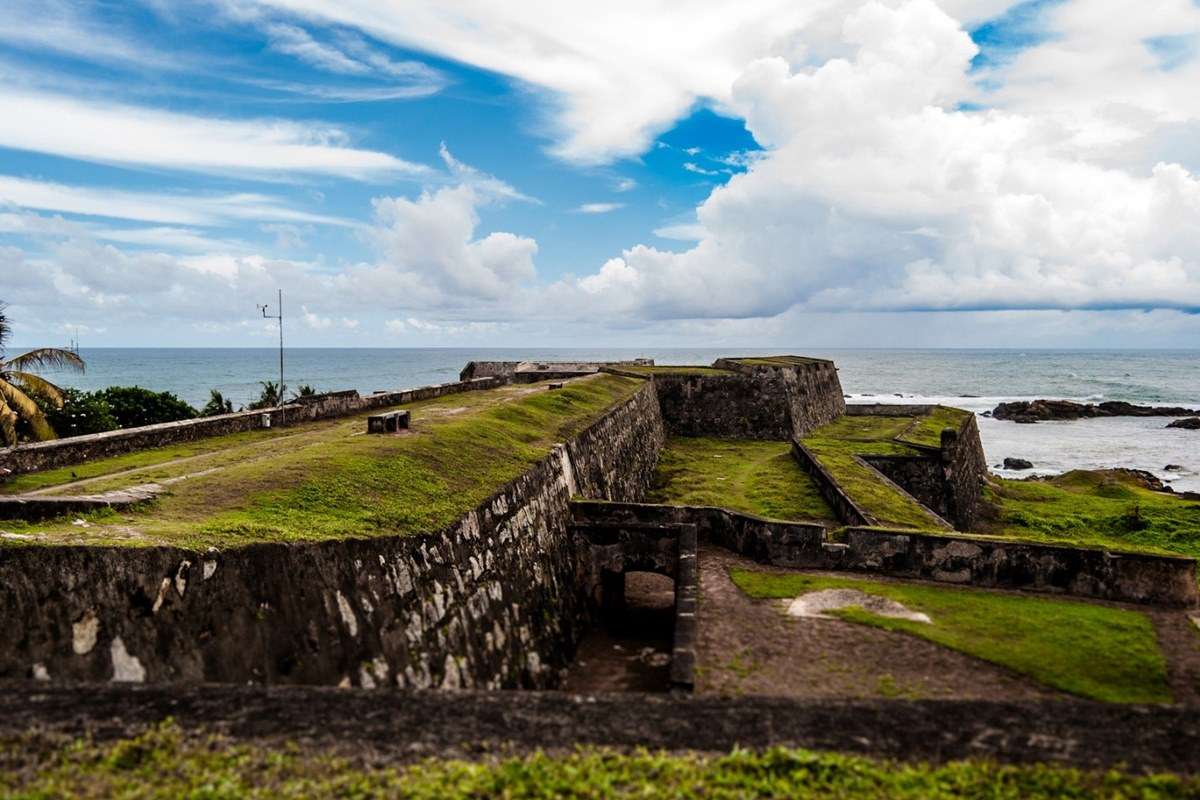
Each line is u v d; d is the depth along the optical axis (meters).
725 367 45.06
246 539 9.05
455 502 13.31
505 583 13.66
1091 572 14.11
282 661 8.67
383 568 10.54
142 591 7.84
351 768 6.28
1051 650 11.60
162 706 6.79
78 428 23.52
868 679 10.66
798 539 15.74
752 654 11.48
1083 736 6.94
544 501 16.89
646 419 34.38
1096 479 41.72
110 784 5.87
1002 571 14.58
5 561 7.21
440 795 6.00
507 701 7.24
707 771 6.47
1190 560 13.55
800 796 6.21
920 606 13.49
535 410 24.27
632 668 14.69
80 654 7.35
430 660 10.64
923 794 6.25
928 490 28.67
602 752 6.68
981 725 7.09
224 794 5.85
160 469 13.34
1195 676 10.84
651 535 17.14
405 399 27.50
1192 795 6.25
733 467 32.50
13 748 6.13
